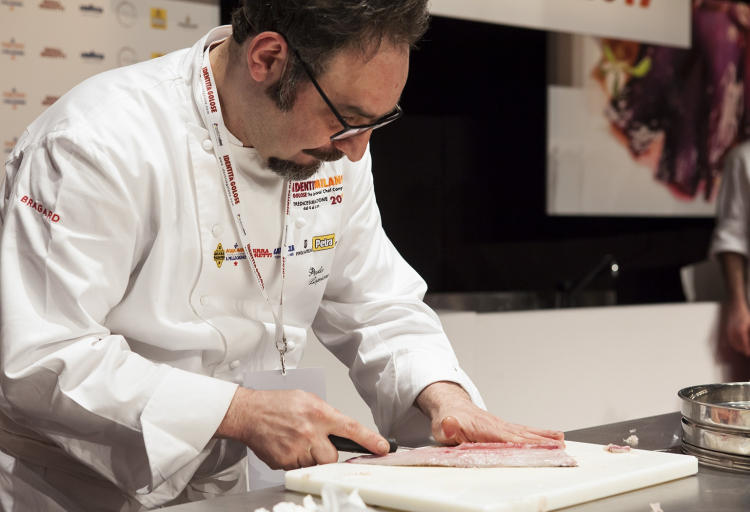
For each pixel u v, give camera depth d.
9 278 0.97
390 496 0.77
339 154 1.07
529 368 2.44
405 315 1.30
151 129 1.07
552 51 3.71
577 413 2.57
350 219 1.31
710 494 0.81
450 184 3.61
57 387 0.94
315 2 0.93
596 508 0.77
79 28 2.31
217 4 2.54
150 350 1.11
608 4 3.19
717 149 4.09
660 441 1.07
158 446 0.95
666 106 3.95
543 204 3.79
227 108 1.09
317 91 0.97
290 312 1.24
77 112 1.04
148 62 1.16
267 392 1.01
